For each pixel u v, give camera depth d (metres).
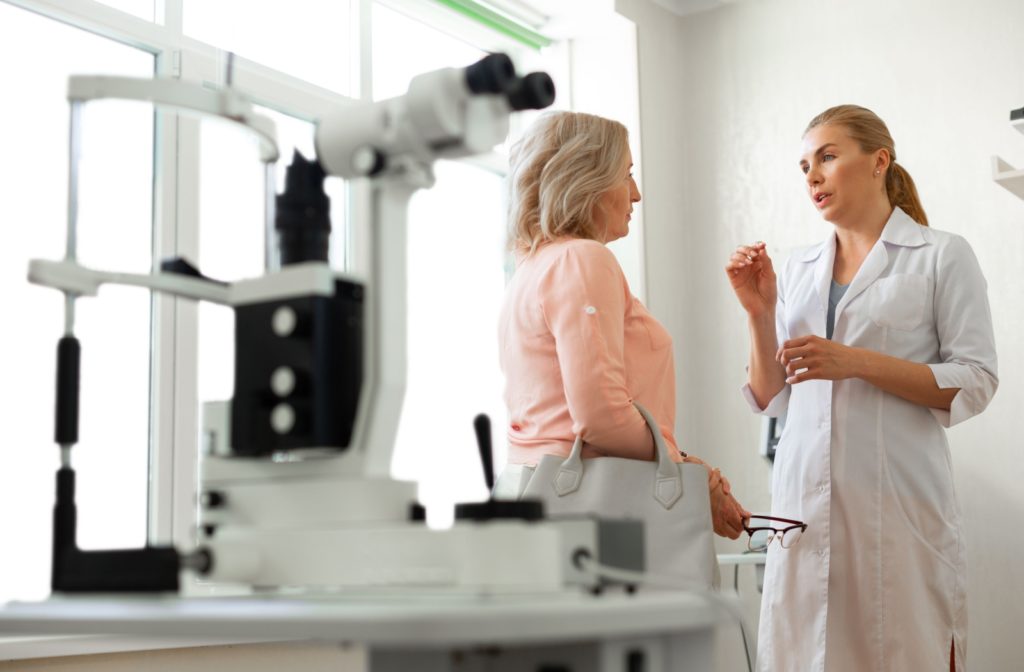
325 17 3.58
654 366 1.95
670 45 4.32
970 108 3.71
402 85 3.87
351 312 1.14
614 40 4.19
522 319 1.92
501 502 0.98
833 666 2.38
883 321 2.49
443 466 3.69
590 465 1.80
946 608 2.35
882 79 3.90
